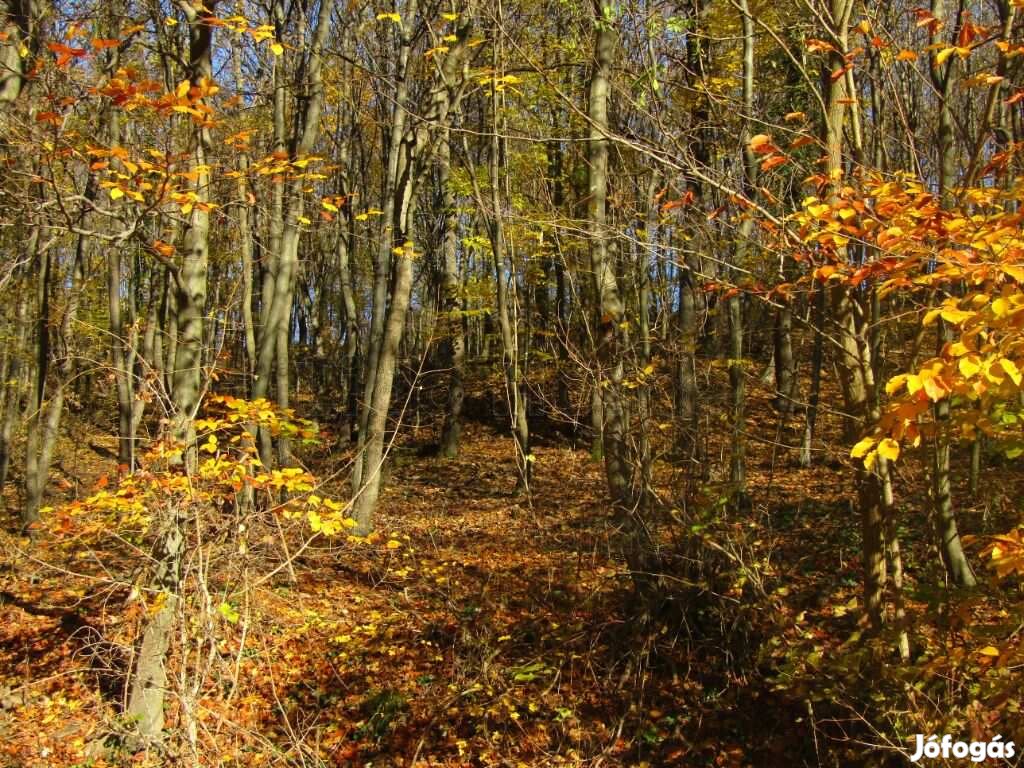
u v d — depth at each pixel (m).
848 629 6.18
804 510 9.12
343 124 20.12
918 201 3.28
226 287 12.77
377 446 10.11
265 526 5.30
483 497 14.12
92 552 5.31
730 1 4.70
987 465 6.95
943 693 4.38
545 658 6.64
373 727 6.31
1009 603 4.13
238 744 4.97
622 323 6.64
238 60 12.42
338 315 25.20
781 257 4.45
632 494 6.44
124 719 5.25
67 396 13.77
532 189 11.12
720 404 6.95
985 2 5.77
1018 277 2.56
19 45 5.33
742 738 5.62
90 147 4.99
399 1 14.70
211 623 4.44
